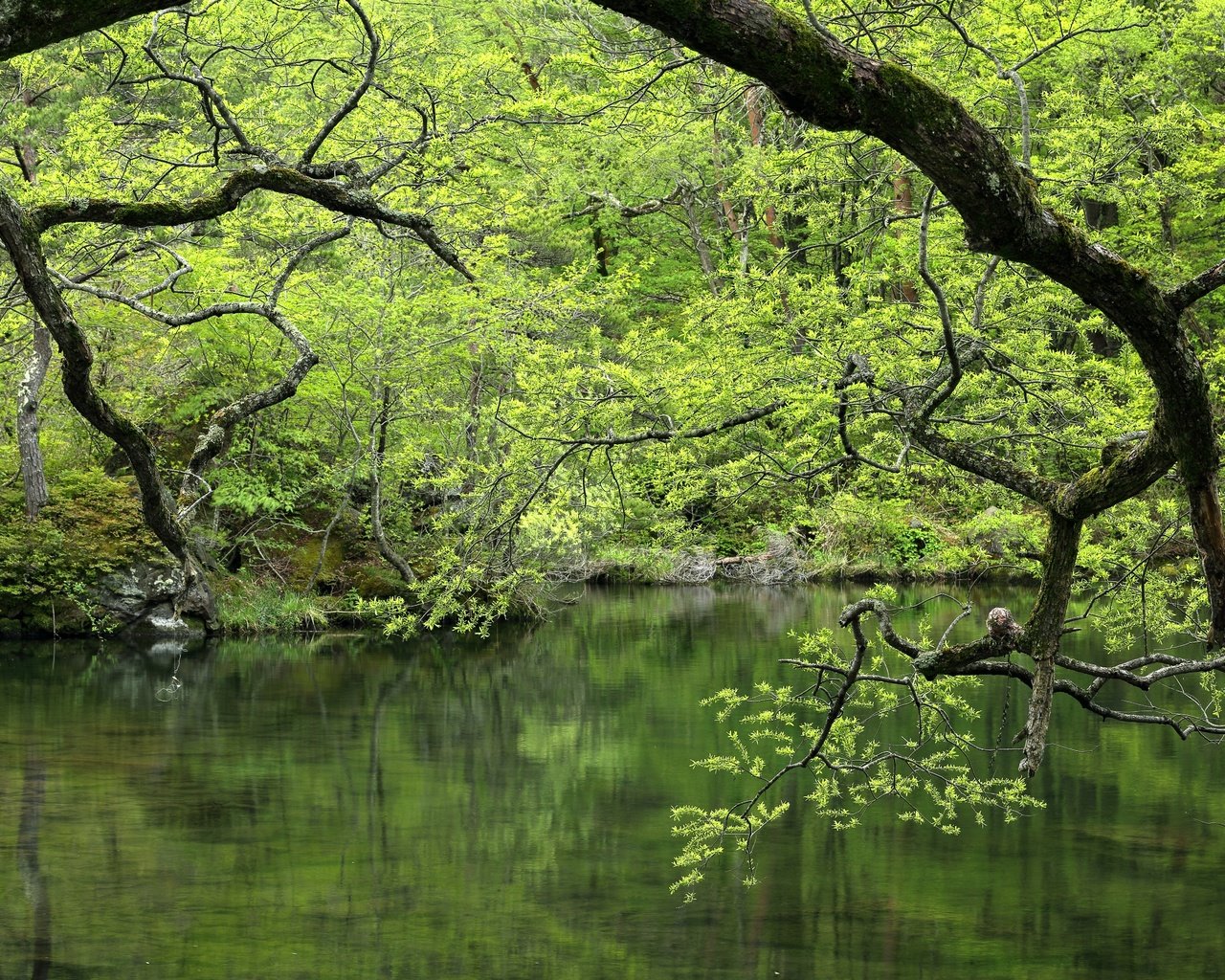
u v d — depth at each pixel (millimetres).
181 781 10977
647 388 9133
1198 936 7484
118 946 7289
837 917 7844
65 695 14891
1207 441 4094
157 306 18750
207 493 7363
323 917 7801
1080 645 16562
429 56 18891
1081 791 10664
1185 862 8859
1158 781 10922
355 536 21906
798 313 9367
